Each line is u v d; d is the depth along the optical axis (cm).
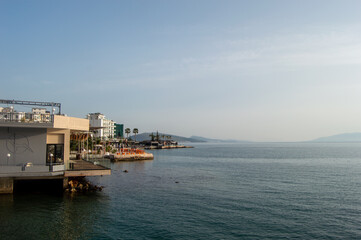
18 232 2220
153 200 3503
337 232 2425
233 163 9912
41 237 2139
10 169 2981
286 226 2558
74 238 2155
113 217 2717
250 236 2300
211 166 8638
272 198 3722
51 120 3234
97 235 2234
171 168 7862
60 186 3628
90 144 10712
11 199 3128
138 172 6681
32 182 3734
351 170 7512
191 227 2491
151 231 2364
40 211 2777
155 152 19575
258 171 7175
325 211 3080
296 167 8400
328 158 12925
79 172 3241
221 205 3294
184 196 3788
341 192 4200
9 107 3186
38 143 3250
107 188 4284
